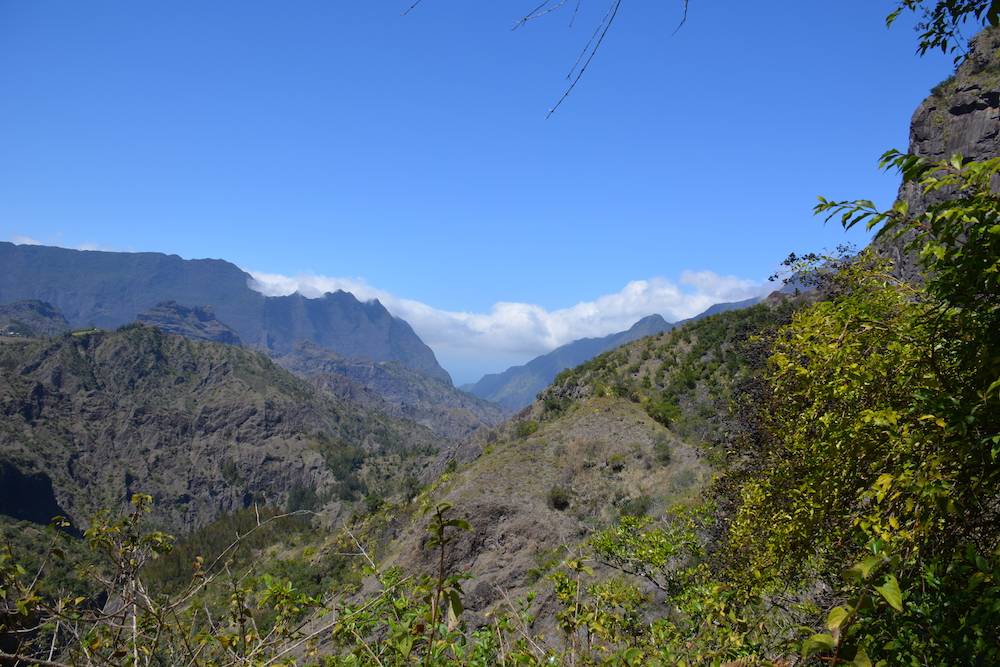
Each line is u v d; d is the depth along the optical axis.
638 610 6.01
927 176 3.37
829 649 1.99
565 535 26.83
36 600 2.88
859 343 4.50
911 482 3.33
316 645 3.81
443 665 3.31
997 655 2.55
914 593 3.22
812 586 6.09
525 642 3.86
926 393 3.51
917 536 3.34
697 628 5.12
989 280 3.10
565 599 4.43
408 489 49.97
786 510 6.49
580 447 35.03
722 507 11.33
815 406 5.45
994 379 3.31
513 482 31.69
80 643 3.07
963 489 3.26
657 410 44.22
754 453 10.25
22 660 2.83
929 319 3.81
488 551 26.67
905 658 2.84
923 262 3.69
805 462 5.89
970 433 3.28
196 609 3.54
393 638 3.26
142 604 3.35
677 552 9.72
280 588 3.64
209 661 3.53
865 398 4.56
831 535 5.32
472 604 22.92
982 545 3.31
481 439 71.25
